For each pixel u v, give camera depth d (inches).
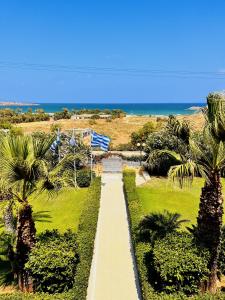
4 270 772.0
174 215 814.5
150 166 1552.7
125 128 3538.4
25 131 3139.8
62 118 4325.8
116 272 780.6
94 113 4987.7
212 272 663.1
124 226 1048.2
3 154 645.9
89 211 1050.1
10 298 608.4
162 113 7593.5
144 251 772.0
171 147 1534.2
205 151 633.0
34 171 652.7
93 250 863.1
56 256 666.8
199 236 668.1
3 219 872.9
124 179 1464.1
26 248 680.4
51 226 1059.3
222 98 637.3
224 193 1312.7
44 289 676.7
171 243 682.8
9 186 631.2
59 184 692.7
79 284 647.1
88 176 1494.8
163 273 627.2
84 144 1817.2
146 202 1226.6
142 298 664.4
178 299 589.9
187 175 622.2
